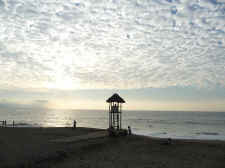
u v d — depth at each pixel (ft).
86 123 266.98
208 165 45.83
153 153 55.93
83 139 67.36
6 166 35.96
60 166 41.22
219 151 60.29
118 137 77.82
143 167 43.16
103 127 205.46
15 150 45.50
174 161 48.44
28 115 461.37
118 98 89.66
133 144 67.46
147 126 230.27
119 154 53.67
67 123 257.55
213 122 316.60
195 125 258.57
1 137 58.49
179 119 398.01
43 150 48.21
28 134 73.51
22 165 37.76
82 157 48.93
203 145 69.46
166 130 187.42
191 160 49.70
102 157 49.98
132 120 350.02
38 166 39.32
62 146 55.26
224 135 151.23
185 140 82.12
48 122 270.46
